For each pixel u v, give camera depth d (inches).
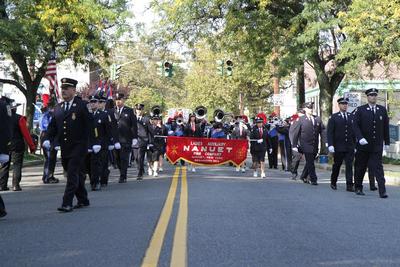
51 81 923.4
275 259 246.4
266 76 1594.5
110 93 1049.5
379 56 844.0
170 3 965.8
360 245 277.6
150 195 467.5
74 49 1053.8
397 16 693.9
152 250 261.0
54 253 257.4
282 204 417.1
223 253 256.2
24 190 523.5
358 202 436.1
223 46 1018.7
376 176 474.3
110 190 508.4
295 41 881.5
